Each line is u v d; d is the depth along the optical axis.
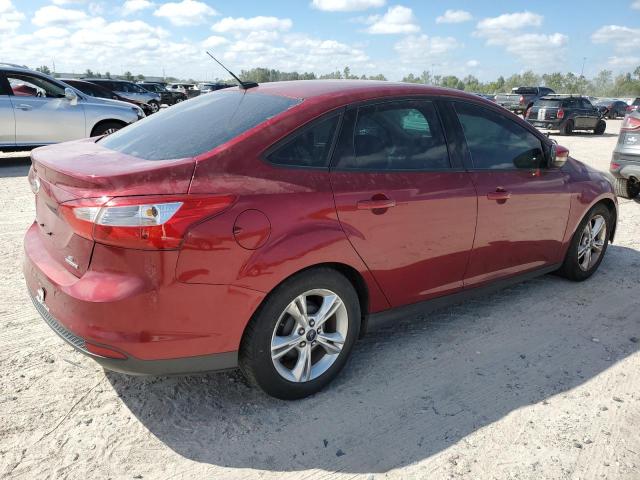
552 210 4.18
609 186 4.81
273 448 2.61
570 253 4.61
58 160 2.79
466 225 3.52
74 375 3.12
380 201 3.02
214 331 2.55
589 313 4.22
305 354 2.91
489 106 3.83
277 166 2.72
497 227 3.75
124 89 23.97
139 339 2.42
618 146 8.04
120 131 3.49
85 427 2.69
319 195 2.80
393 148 3.21
